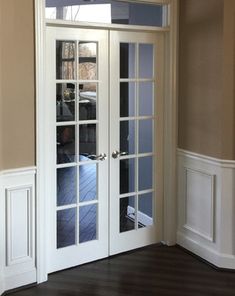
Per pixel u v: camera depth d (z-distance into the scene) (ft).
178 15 14.53
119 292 12.16
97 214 13.98
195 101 14.10
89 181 13.75
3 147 11.53
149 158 15.03
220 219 13.46
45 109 12.32
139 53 14.30
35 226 12.40
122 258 14.33
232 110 12.95
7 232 11.87
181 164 14.94
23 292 12.11
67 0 12.66
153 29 14.21
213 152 13.47
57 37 12.60
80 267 13.66
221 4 12.78
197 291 12.23
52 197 13.03
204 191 13.98
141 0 13.82
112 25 13.41
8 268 12.03
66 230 13.51
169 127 14.90
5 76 11.41
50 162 12.87
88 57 13.28
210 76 13.39
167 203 15.21
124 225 14.69
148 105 14.75
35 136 12.09
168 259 14.26
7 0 11.24
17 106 11.69
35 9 11.73
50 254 13.12
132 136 14.51
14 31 11.44
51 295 11.96
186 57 14.39
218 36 12.96
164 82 14.88
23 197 12.10
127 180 14.60
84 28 13.05
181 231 15.16
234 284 12.64
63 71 12.82
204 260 14.11
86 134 13.48
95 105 13.56
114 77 13.83
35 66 11.89
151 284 12.62
